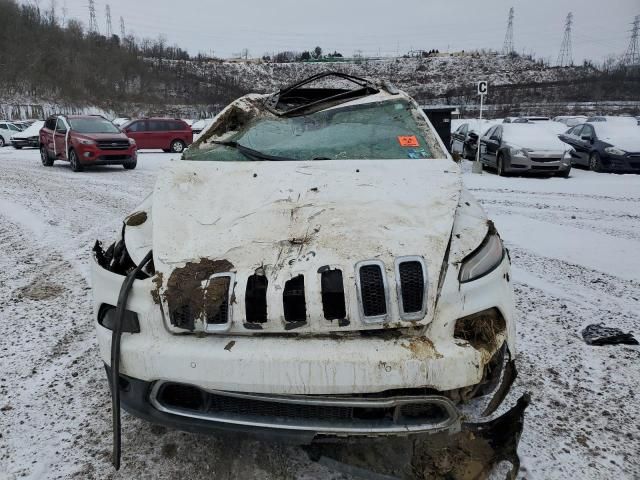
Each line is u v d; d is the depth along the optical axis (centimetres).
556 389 295
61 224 730
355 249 213
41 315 404
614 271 509
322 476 230
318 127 344
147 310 210
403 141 327
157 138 2303
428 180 269
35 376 314
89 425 267
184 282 208
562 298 435
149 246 241
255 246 221
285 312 199
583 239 633
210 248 224
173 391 211
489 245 234
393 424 197
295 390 191
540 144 1248
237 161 310
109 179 1252
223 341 199
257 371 191
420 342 196
